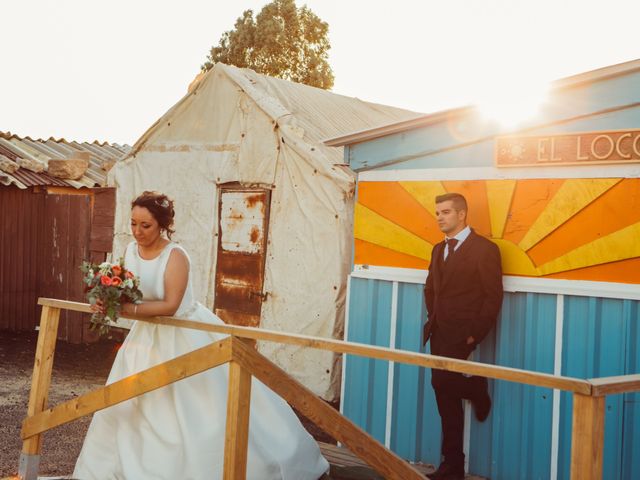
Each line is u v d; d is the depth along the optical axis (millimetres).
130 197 10000
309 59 32688
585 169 4988
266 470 3947
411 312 5785
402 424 5727
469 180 5523
